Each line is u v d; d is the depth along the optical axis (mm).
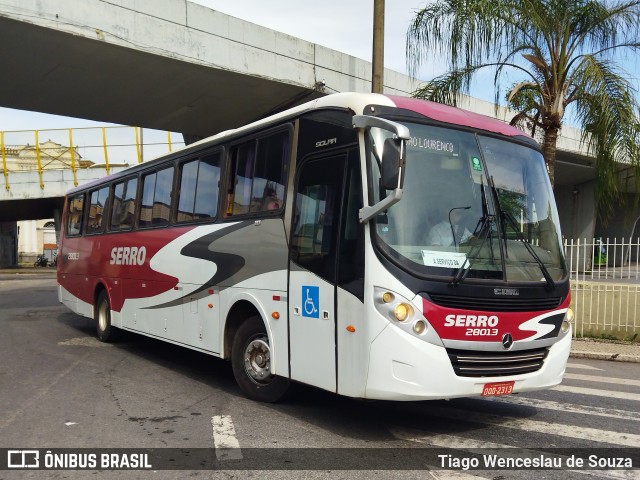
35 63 13469
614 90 11164
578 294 12500
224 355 7285
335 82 16641
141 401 6895
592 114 11266
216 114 17844
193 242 8109
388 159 4906
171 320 8664
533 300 5543
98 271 11586
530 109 12586
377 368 5000
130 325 10117
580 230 35062
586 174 31797
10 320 14750
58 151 31391
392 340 4957
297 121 6340
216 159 7883
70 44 12578
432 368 4957
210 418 6176
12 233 50938
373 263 5105
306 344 5812
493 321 5250
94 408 6582
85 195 12938
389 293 5008
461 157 5723
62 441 5457
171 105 16859
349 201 5445
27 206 36906
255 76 15008
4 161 31250
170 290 8695
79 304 12742
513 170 6027
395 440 5492
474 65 12250
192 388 7574
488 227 5547
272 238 6441
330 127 5828
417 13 11992
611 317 12086
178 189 8836
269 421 6055
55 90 15320
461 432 5781
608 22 11711
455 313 5098
